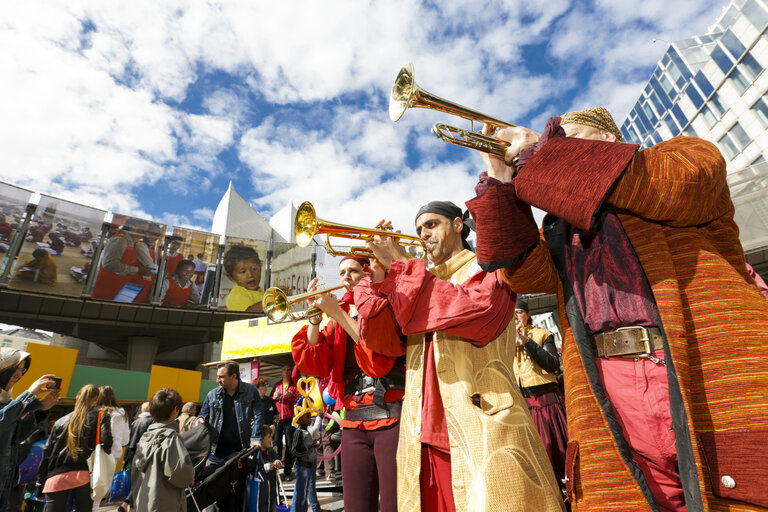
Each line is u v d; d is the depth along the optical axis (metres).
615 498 0.89
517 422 1.35
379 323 1.76
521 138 1.12
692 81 40.53
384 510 1.85
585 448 0.96
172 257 32.22
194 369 40.34
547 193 0.92
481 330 1.41
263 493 4.47
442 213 1.90
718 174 0.86
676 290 0.89
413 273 1.44
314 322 2.40
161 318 32.69
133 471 3.67
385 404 1.95
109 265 29.80
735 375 0.81
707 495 0.80
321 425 6.31
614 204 0.92
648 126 49.41
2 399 3.77
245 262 34.09
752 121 34.03
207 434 4.22
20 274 26.75
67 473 4.61
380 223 1.83
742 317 0.85
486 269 1.17
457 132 1.20
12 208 26.64
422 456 1.52
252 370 8.79
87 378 15.27
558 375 3.46
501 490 1.23
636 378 0.92
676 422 0.80
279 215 46.91
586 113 1.20
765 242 15.55
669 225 0.96
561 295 1.17
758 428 0.75
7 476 3.63
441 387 1.46
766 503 0.70
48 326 30.97
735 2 37.75
